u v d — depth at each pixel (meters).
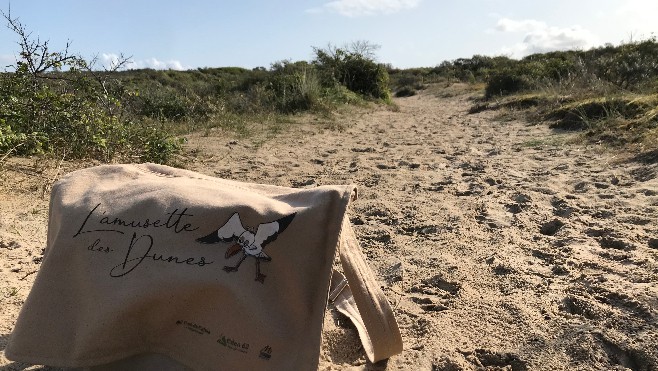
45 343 0.44
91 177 0.52
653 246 0.75
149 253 0.43
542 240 0.80
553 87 2.87
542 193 1.06
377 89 4.16
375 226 0.91
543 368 0.48
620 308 0.57
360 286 0.48
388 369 0.49
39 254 0.75
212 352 0.42
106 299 0.42
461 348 0.52
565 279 0.66
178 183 0.49
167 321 0.43
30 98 1.28
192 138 1.92
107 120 1.39
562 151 1.47
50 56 1.36
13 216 0.88
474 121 2.57
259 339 0.41
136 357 0.44
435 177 1.28
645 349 0.49
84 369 0.44
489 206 0.99
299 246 0.43
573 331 0.53
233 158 1.57
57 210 0.48
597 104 1.91
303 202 0.45
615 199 0.97
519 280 0.66
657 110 1.60
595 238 0.79
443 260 0.74
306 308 0.42
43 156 1.22
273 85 3.14
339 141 1.97
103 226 0.45
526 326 0.55
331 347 0.54
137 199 0.47
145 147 1.42
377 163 1.49
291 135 2.07
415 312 0.60
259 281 0.42
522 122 2.26
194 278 0.41
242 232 0.43
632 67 2.67
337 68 4.12
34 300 0.45
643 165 1.18
